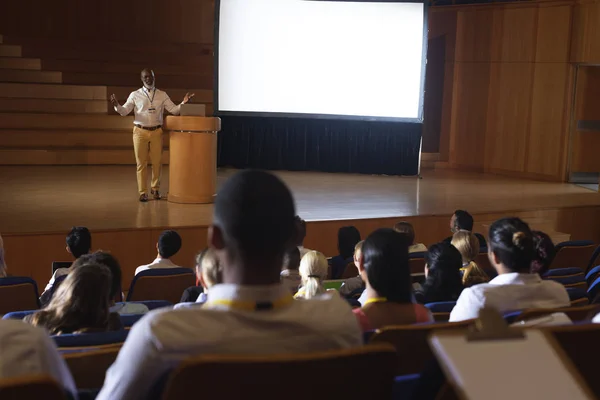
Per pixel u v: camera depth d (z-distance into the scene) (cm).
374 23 1057
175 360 124
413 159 1093
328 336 134
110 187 883
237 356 116
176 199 771
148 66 1214
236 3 1061
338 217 722
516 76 1129
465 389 102
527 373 104
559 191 980
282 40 1071
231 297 131
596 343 143
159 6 1262
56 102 1154
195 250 648
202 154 761
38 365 139
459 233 401
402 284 232
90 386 192
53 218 662
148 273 422
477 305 248
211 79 1247
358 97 1077
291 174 1098
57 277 399
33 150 1090
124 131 1164
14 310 392
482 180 1080
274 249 131
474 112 1188
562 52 1070
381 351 123
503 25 1136
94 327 236
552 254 343
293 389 119
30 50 1177
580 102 1073
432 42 1208
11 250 594
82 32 1242
